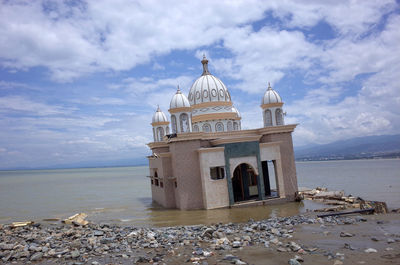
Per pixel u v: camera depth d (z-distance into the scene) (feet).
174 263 37.09
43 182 312.50
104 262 38.52
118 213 93.25
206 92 110.01
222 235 49.62
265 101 102.42
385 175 213.05
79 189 203.41
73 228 65.62
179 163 87.92
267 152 94.17
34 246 46.26
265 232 51.42
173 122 97.96
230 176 88.48
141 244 46.85
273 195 102.01
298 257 35.88
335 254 37.37
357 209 74.18
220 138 92.17
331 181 188.03
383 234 46.80
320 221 59.16
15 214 100.83
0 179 430.61
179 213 84.12
